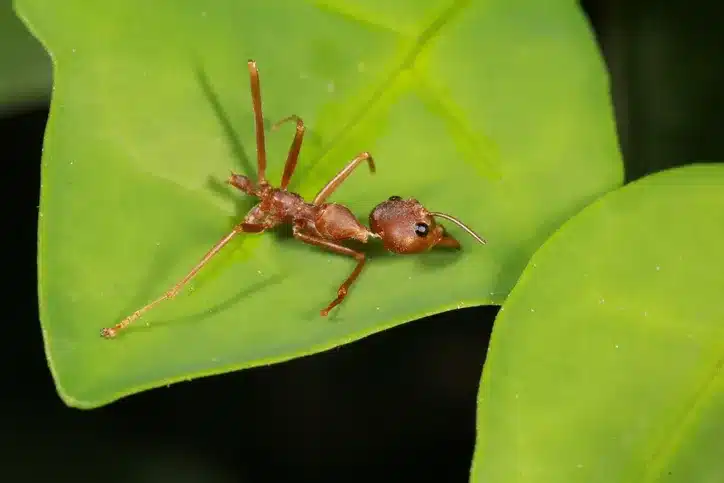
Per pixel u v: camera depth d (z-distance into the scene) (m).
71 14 0.08
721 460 0.08
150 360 0.08
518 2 0.08
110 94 0.08
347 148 0.08
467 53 0.08
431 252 0.08
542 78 0.08
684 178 0.08
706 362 0.08
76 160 0.08
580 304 0.08
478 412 0.08
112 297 0.08
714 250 0.08
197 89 0.08
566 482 0.08
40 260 0.08
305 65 0.08
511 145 0.08
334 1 0.08
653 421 0.08
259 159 0.08
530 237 0.08
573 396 0.08
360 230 0.08
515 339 0.08
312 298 0.08
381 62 0.08
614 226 0.08
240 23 0.08
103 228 0.08
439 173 0.08
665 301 0.08
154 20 0.08
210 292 0.08
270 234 0.08
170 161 0.08
